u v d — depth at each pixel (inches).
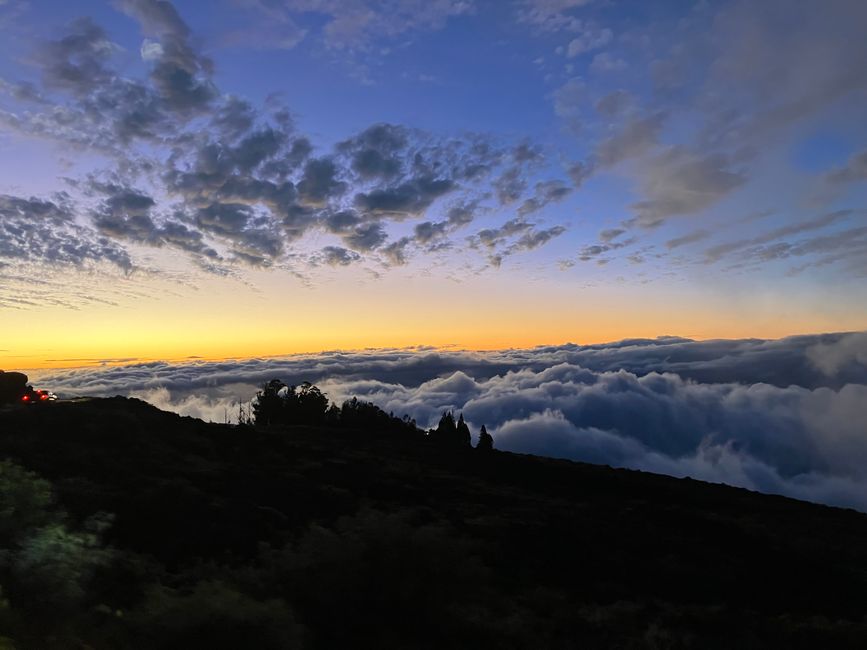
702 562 765.3
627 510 1011.3
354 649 345.7
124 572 385.7
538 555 682.8
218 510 634.2
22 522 314.0
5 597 251.4
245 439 1154.7
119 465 761.6
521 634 396.8
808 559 853.2
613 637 429.4
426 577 415.5
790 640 471.2
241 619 281.3
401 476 1059.9
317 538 427.5
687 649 423.5
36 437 834.8
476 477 1179.3
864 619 569.0
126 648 255.3
